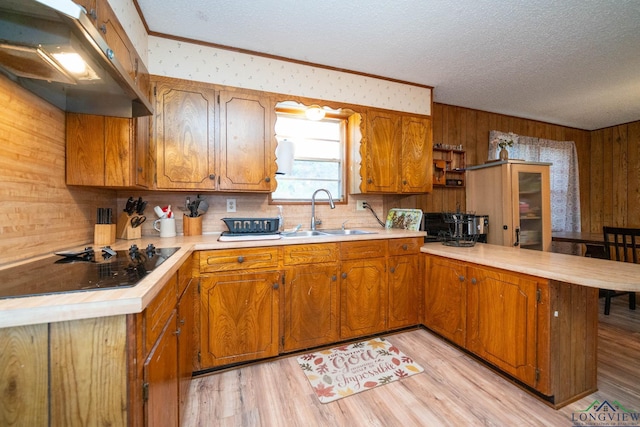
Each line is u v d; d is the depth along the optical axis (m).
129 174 1.60
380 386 1.72
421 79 2.75
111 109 1.51
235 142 2.13
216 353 1.82
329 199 2.61
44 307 0.70
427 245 2.52
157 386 0.94
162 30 1.96
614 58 2.38
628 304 3.24
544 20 1.88
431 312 2.36
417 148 2.79
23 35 0.87
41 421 0.73
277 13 1.79
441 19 1.86
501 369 1.78
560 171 4.36
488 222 3.19
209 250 1.79
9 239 1.10
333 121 2.85
